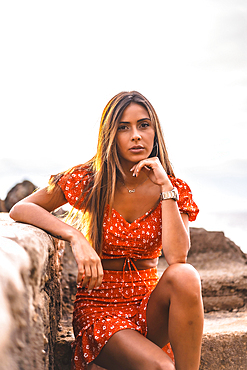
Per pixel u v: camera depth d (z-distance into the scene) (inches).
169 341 62.2
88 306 66.5
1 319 37.8
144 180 71.7
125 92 71.9
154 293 61.7
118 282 67.4
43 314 46.8
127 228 67.7
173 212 66.3
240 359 79.7
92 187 70.7
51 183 71.3
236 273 121.3
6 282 40.4
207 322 99.3
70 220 77.6
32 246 47.9
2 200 149.8
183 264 60.2
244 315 106.9
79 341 64.9
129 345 56.2
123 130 69.6
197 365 57.6
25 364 40.1
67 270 111.2
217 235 147.1
